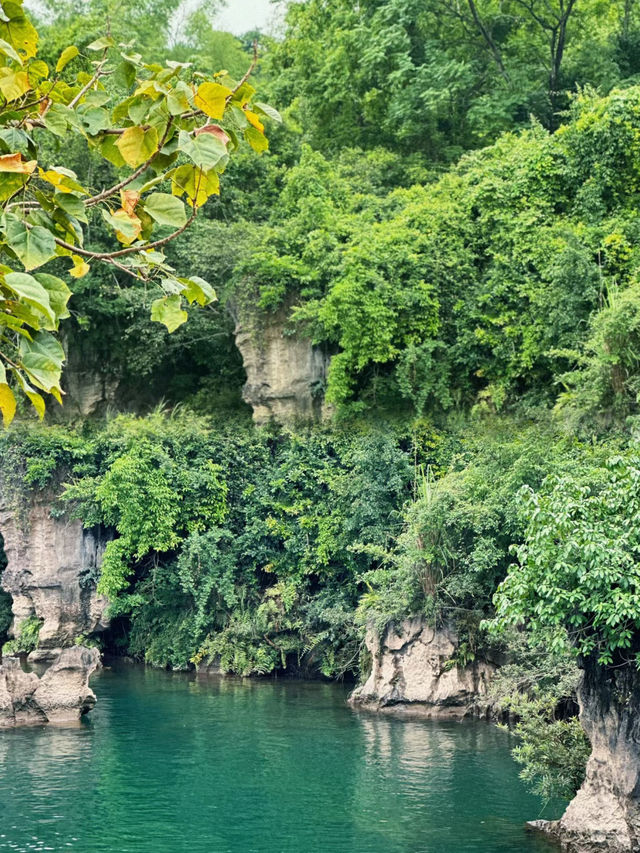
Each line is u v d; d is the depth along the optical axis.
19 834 19.14
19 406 44.69
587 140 38.09
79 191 5.32
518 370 38.09
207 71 51.66
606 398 32.22
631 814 17.72
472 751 26.72
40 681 31.36
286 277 41.62
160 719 31.52
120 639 47.03
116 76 6.03
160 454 43.19
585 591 17.11
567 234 36.03
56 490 44.50
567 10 45.56
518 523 31.25
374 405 41.47
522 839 18.88
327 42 51.06
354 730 29.78
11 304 4.75
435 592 33.25
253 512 43.22
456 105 48.50
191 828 19.62
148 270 5.87
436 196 42.94
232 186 46.91
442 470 38.31
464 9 48.31
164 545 42.56
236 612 42.47
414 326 39.56
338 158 49.12
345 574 41.59
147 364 44.72
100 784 23.14
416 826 19.73
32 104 5.58
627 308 31.52
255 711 33.19
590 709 18.48
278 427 43.53
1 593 49.12
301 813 20.72
